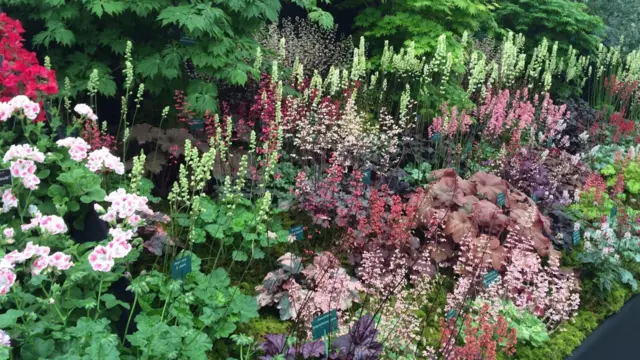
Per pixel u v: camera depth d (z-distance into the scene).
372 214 4.73
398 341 3.97
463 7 7.93
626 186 8.13
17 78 4.14
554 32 11.15
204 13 5.12
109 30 5.54
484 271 4.74
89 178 4.04
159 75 5.60
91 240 4.07
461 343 4.34
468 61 8.88
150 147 5.44
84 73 5.50
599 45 11.55
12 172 3.46
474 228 5.29
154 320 3.42
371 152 6.38
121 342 3.56
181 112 5.71
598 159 8.60
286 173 5.65
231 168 5.45
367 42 8.42
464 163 7.24
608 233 6.11
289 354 3.52
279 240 4.82
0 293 2.83
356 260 4.87
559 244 6.20
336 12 9.43
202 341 3.27
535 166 7.22
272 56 6.46
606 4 13.59
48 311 3.23
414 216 5.10
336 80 6.17
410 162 6.98
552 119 7.98
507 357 4.41
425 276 4.48
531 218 5.41
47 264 3.00
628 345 5.34
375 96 7.48
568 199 6.97
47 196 4.07
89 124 4.90
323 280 4.18
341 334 3.88
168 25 5.81
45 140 4.07
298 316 3.79
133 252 3.61
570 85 11.85
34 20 5.77
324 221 5.12
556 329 4.97
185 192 4.20
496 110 7.05
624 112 10.84
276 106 5.29
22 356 2.88
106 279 3.45
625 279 5.92
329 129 6.18
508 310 4.74
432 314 4.63
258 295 4.31
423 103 7.40
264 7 5.64
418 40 7.72
